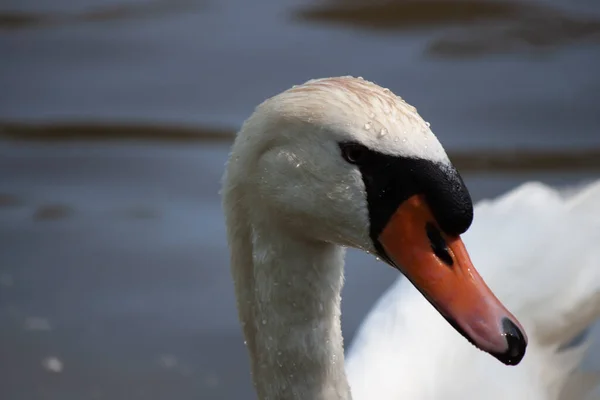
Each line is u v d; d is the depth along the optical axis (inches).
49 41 634.2
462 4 673.6
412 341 339.3
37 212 496.7
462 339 339.6
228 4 687.7
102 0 694.5
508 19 653.9
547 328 341.7
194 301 442.3
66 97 578.9
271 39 634.8
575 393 341.7
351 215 226.2
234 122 553.6
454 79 585.9
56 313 435.8
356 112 222.7
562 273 343.6
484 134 538.3
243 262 246.8
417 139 220.4
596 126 544.4
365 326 351.9
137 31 647.8
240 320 254.1
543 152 523.5
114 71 604.1
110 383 399.5
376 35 637.3
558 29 639.8
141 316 434.0
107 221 490.0
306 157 227.3
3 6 678.5
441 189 219.0
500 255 349.4
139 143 546.0
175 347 417.7
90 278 455.5
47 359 411.5
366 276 453.4
